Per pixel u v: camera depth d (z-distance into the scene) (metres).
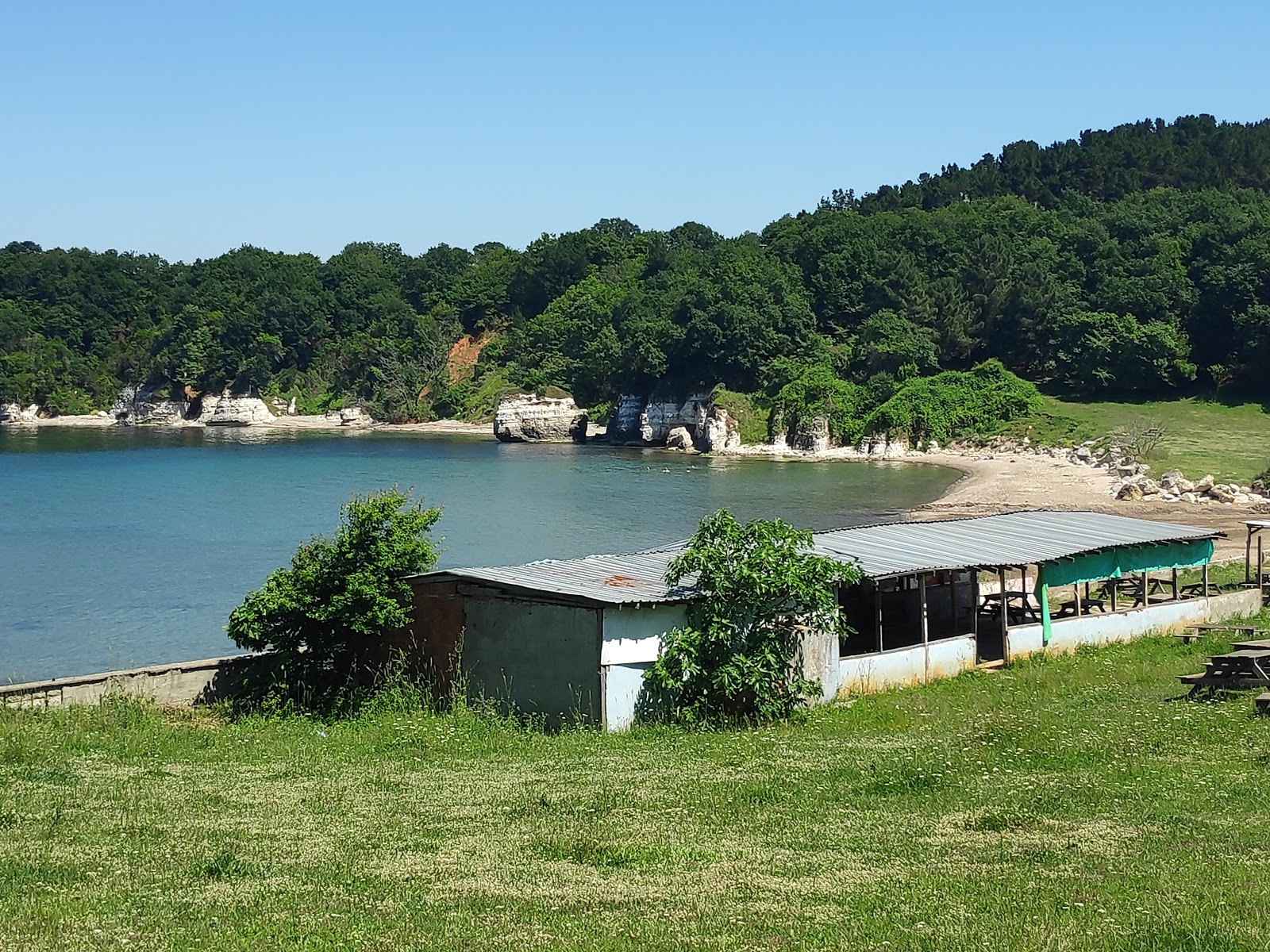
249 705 28.64
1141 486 82.31
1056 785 18.55
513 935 12.01
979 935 11.66
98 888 13.84
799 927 12.19
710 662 26.42
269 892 13.68
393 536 29.39
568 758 22.52
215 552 64.81
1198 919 11.90
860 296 151.25
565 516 78.44
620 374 156.50
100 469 116.75
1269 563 47.22
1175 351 126.50
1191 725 22.56
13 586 54.88
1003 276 143.88
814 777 19.91
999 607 36.34
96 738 24.16
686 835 16.20
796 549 28.23
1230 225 137.12
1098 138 198.62
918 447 124.31
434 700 28.03
